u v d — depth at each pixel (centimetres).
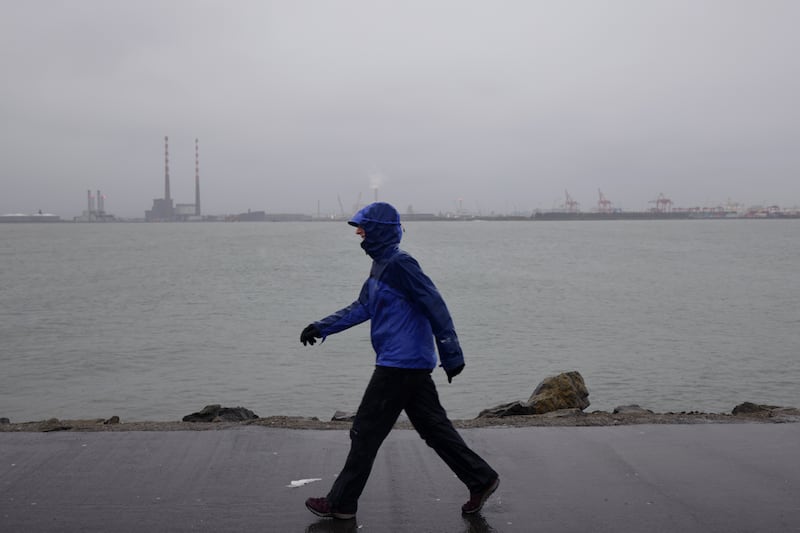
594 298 3531
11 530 406
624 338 2302
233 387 1619
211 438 571
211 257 7919
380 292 411
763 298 3522
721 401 1487
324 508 419
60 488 466
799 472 495
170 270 5809
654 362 1888
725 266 6016
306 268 5978
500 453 537
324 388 1591
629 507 437
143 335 2414
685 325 2591
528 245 10975
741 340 2264
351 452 420
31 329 2578
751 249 9356
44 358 2005
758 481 478
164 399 1521
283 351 2056
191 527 410
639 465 509
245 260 7256
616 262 6644
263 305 3297
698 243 11562
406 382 412
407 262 406
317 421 641
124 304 3366
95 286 4356
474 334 2383
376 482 481
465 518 424
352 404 1452
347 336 2264
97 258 7850
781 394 1547
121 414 1405
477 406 1413
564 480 482
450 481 483
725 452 537
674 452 538
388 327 412
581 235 16562
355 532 406
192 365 1883
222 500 448
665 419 637
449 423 427
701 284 4331
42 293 3925
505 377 1688
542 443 560
